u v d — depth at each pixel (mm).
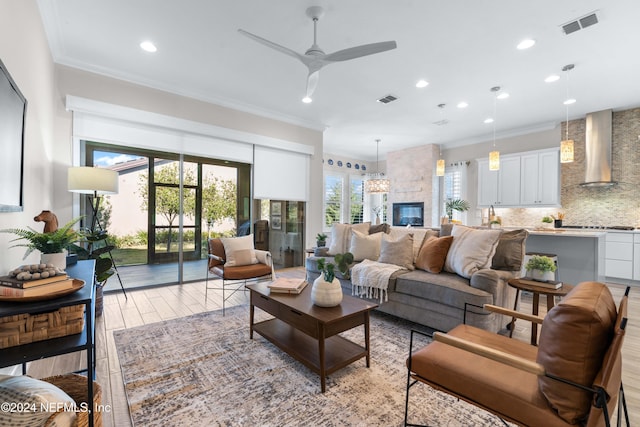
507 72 3705
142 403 1658
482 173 6637
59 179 3354
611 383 965
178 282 4402
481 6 2518
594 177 5086
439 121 5691
